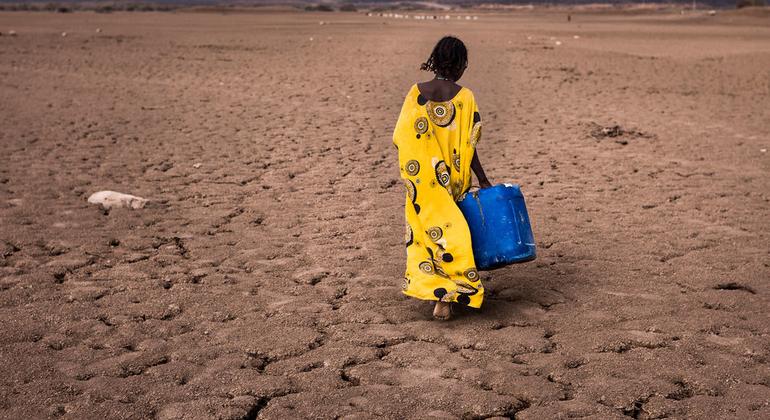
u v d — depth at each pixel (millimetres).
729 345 4340
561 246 6289
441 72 4523
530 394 3764
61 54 26125
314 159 9922
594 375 3971
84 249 6211
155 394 3795
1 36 34312
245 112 13977
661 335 4465
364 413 3596
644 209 7535
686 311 4855
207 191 8281
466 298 4531
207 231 6785
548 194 8133
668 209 7535
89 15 88500
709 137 11719
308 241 6469
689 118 13617
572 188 8391
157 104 14938
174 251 6199
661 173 9195
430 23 71000
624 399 3707
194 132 11945
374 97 16047
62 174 9023
